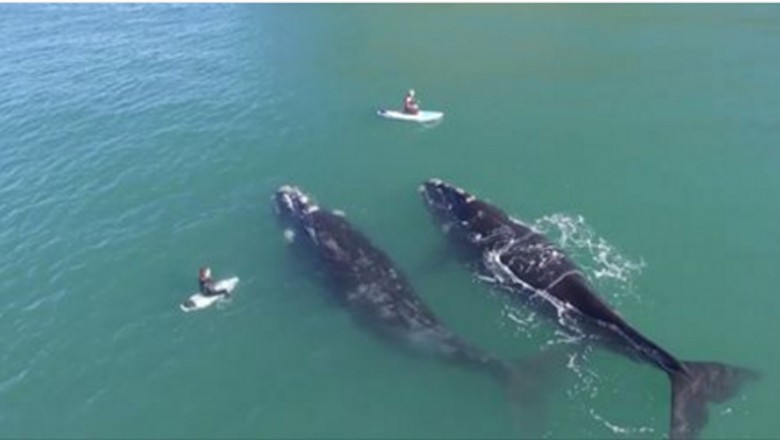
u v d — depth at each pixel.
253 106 67.62
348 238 48.69
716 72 69.69
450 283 46.28
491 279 45.81
